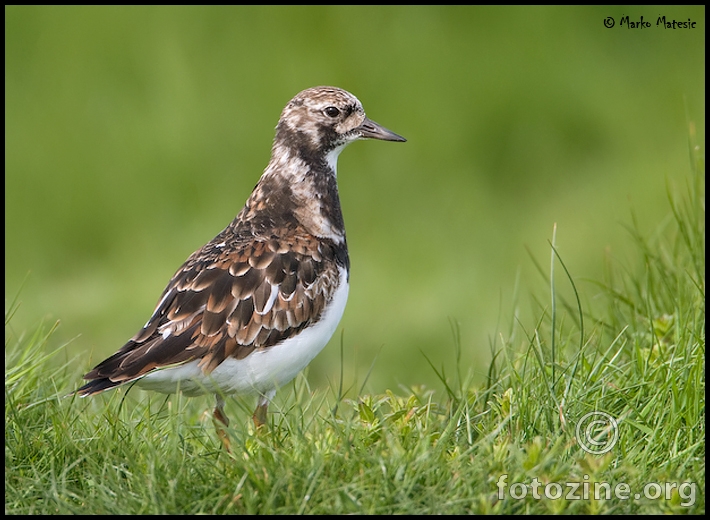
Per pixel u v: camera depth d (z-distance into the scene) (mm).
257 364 8625
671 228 13406
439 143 19438
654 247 11156
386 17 20531
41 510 7121
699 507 6910
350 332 15242
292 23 20422
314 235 9172
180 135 19281
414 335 14992
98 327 15391
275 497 6941
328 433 7688
